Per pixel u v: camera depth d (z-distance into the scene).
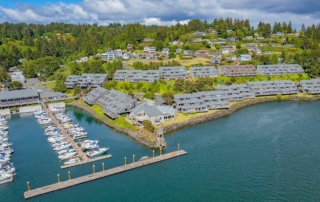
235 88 152.25
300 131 105.50
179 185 71.88
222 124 115.38
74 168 80.25
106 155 87.31
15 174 77.50
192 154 88.06
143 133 102.38
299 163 80.94
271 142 95.88
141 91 159.25
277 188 69.38
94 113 132.62
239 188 69.94
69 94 164.88
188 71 186.75
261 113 129.88
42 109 142.88
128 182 73.38
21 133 110.12
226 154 87.56
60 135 103.25
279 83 162.75
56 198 66.94
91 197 67.38
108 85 164.50
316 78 181.75
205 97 133.62
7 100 142.50
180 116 121.69
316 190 68.19
